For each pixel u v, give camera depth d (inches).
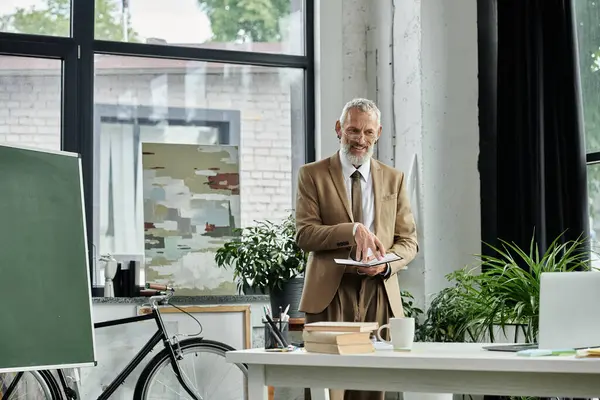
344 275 157.2
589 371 93.9
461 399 203.9
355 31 236.7
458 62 220.2
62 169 163.6
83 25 219.8
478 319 182.5
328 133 232.2
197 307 205.2
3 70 215.2
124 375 187.3
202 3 231.8
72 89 217.6
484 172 217.8
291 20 237.8
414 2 219.5
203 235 220.2
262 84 233.8
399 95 225.5
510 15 205.3
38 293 153.2
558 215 193.6
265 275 204.7
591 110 197.3
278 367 110.0
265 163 231.5
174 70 227.1
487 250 213.8
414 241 165.2
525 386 99.3
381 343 124.0
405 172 221.9
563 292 109.9
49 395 185.9
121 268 211.3
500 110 206.1
